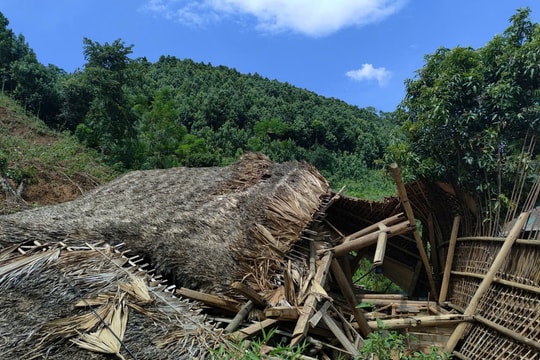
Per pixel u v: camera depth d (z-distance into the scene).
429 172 7.70
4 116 23.22
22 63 27.92
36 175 16.08
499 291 5.73
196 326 3.90
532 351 4.80
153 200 7.74
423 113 8.32
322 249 6.23
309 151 38.69
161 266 5.44
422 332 6.18
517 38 7.79
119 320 3.72
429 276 7.27
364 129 50.09
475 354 5.61
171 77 54.41
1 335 3.49
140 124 26.83
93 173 18.77
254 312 5.23
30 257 4.84
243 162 9.56
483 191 7.21
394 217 6.87
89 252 5.11
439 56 8.91
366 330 5.79
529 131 7.38
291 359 3.80
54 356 3.28
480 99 7.71
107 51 22.03
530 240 5.37
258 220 6.17
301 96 61.28
